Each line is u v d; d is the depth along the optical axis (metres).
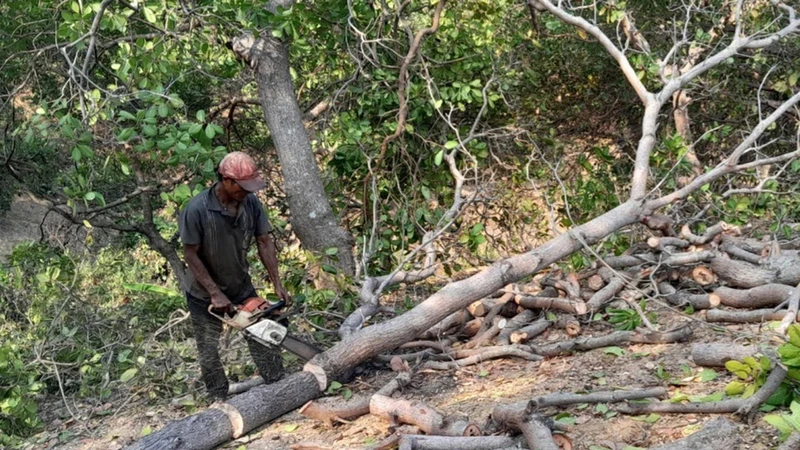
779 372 3.17
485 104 6.57
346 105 7.34
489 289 4.75
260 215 4.52
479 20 7.77
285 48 6.59
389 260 6.78
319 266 5.74
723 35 7.92
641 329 4.51
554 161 7.52
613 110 9.99
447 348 4.87
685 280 5.16
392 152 6.89
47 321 5.62
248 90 8.48
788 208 6.40
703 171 7.49
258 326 4.30
